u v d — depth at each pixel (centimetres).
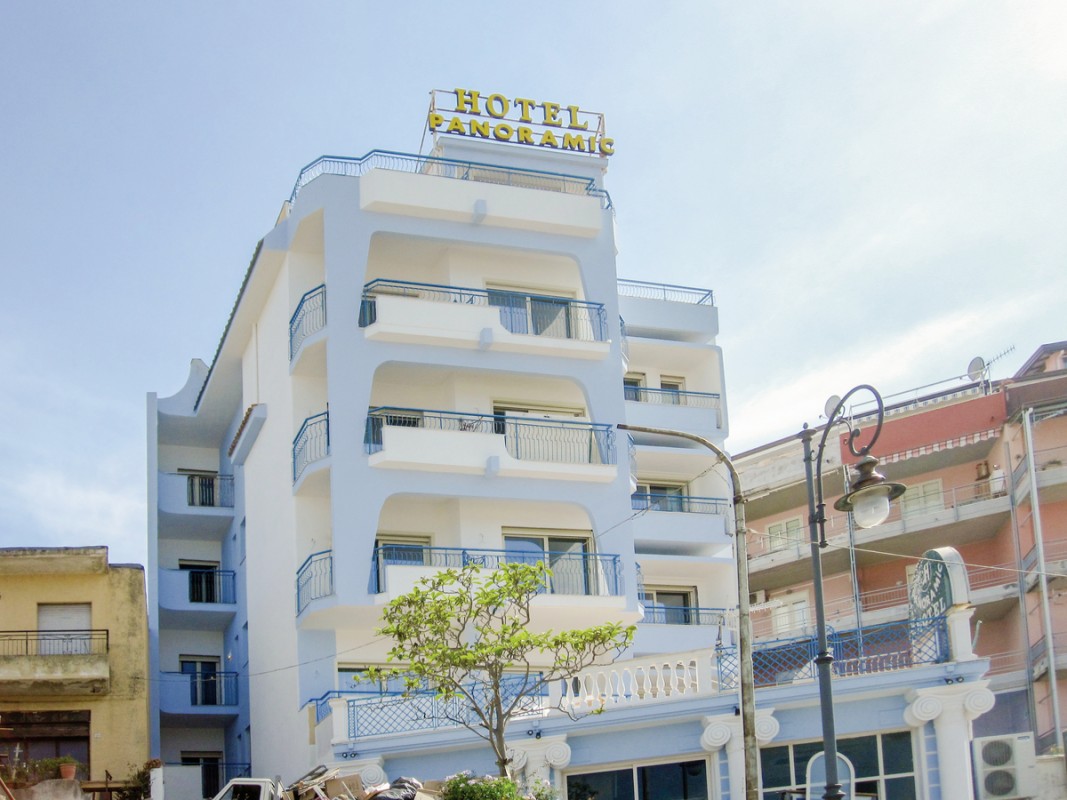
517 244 4344
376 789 2661
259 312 4612
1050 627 5038
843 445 5772
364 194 4197
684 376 5328
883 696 2856
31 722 3759
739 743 2878
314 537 4069
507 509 4197
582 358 4319
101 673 3772
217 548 5222
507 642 2683
